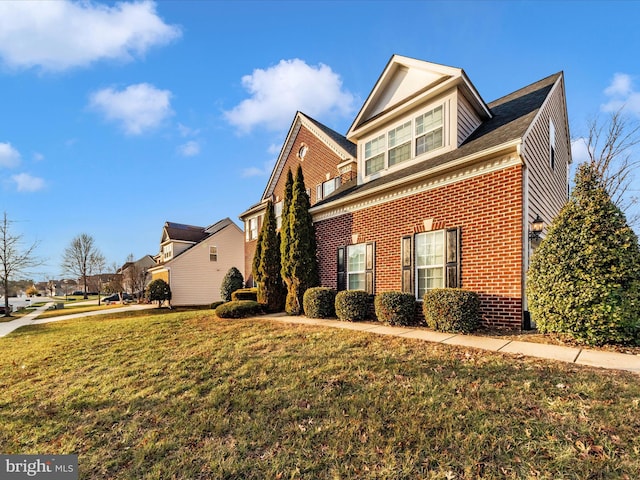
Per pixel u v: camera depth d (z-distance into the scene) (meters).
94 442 3.41
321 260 11.62
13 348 8.79
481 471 2.42
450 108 8.45
